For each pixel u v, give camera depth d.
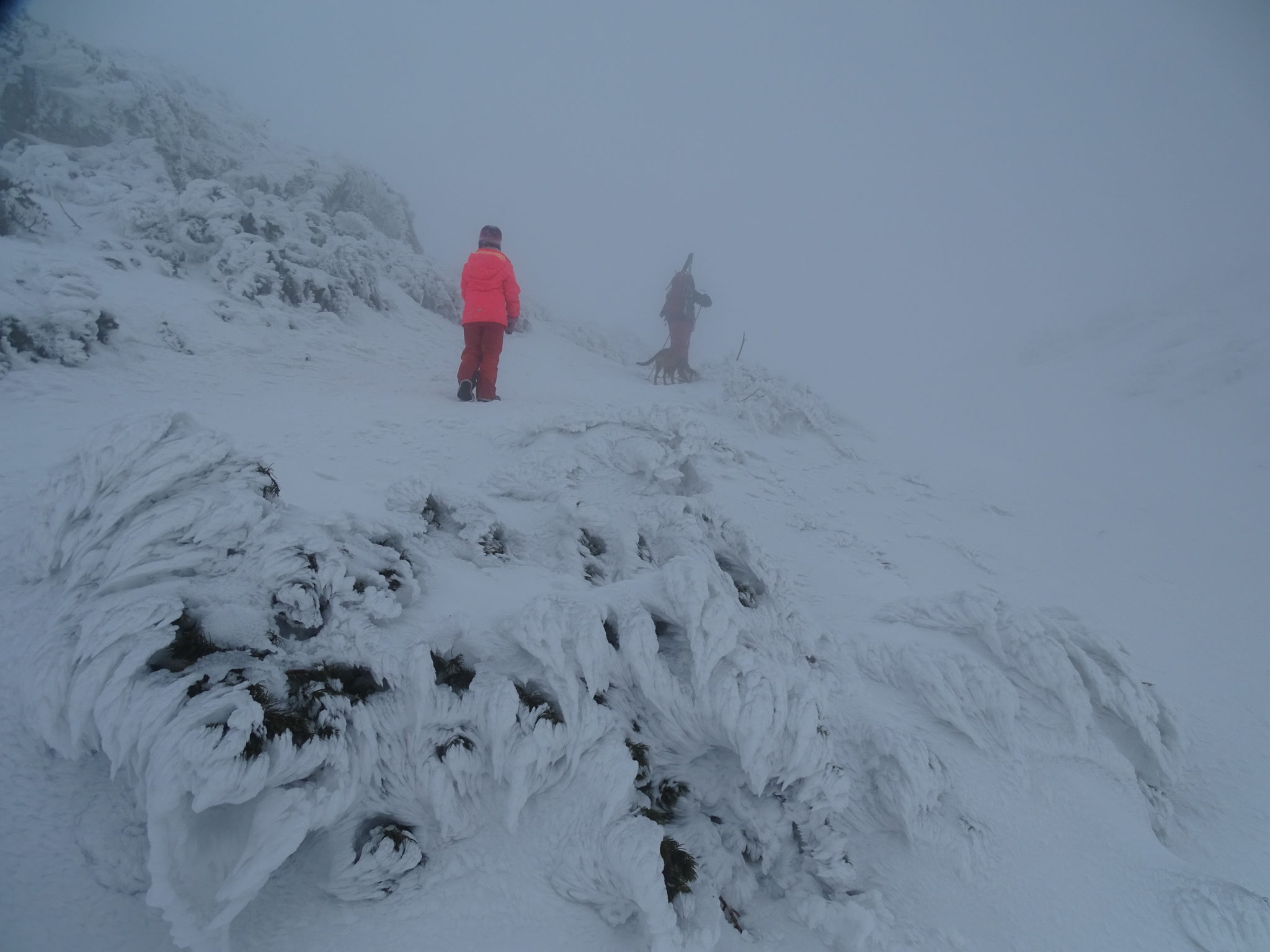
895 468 7.41
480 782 1.82
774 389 8.20
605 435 4.39
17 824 1.38
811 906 1.87
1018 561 5.09
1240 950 1.89
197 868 1.34
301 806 1.47
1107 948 1.89
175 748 1.34
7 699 1.54
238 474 2.15
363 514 2.52
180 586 1.77
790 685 2.15
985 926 1.89
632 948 1.61
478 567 2.77
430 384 6.71
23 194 6.06
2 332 3.98
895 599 3.77
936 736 2.46
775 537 4.48
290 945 1.45
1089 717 2.59
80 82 9.91
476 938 1.55
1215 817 2.59
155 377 4.55
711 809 2.10
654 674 2.19
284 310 7.00
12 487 2.42
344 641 1.93
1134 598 4.64
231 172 10.83
